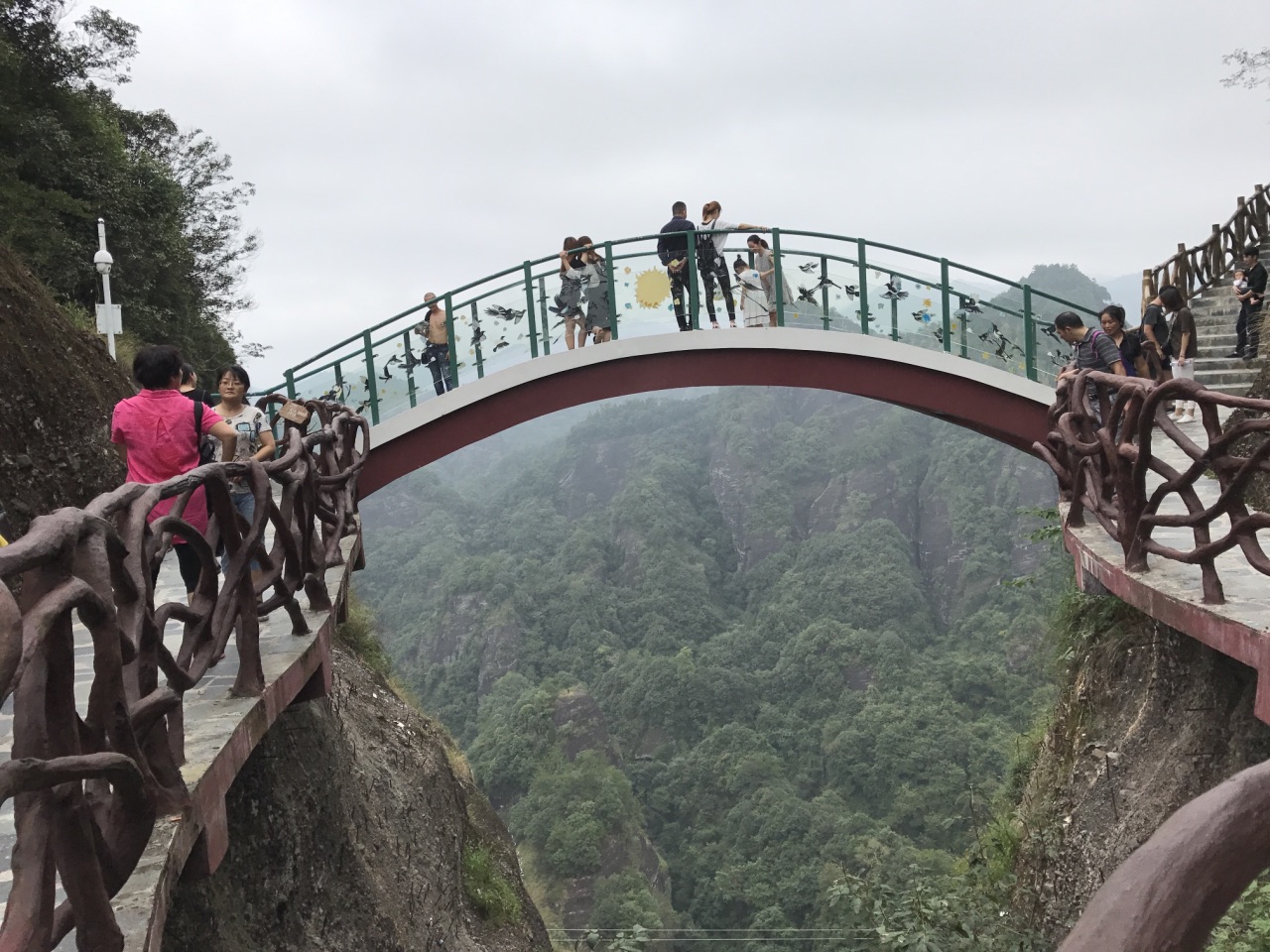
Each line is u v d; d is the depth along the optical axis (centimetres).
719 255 1209
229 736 351
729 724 5925
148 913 245
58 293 1409
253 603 405
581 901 3947
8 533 523
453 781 1394
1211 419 450
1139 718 759
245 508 629
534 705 5553
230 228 2558
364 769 1018
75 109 1677
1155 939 64
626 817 4491
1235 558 566
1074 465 674
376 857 897
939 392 1194
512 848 1625
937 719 5047
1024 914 813
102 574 234
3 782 168
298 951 616
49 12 1652
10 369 794
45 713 203
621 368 1222
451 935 1067
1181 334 1062
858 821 4144
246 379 662
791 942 3359
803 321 1205
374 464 1205
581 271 1214
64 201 1491
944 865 2461
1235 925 508
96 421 891
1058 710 1005
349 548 739
